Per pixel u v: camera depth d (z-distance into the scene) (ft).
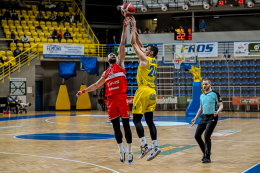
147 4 84.28
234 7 82.28
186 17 91.40
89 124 48.96
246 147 27.58
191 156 23.81
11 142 31.24
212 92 22.00
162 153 25.04
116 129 18.06
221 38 82.48
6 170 19.60
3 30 82.74
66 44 78.43
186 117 60.80
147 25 96.68
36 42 80.94
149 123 18.04
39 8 91.35
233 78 78.79
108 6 96.53
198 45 75.92
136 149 26.86
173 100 78.54
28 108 77.77
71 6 100.07
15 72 75.36
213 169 19.51
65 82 85.81
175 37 64.75
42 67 83.76
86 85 85.81
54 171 19.27
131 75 82.07
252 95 77.46
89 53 82.58
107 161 22.26
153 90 18.13
